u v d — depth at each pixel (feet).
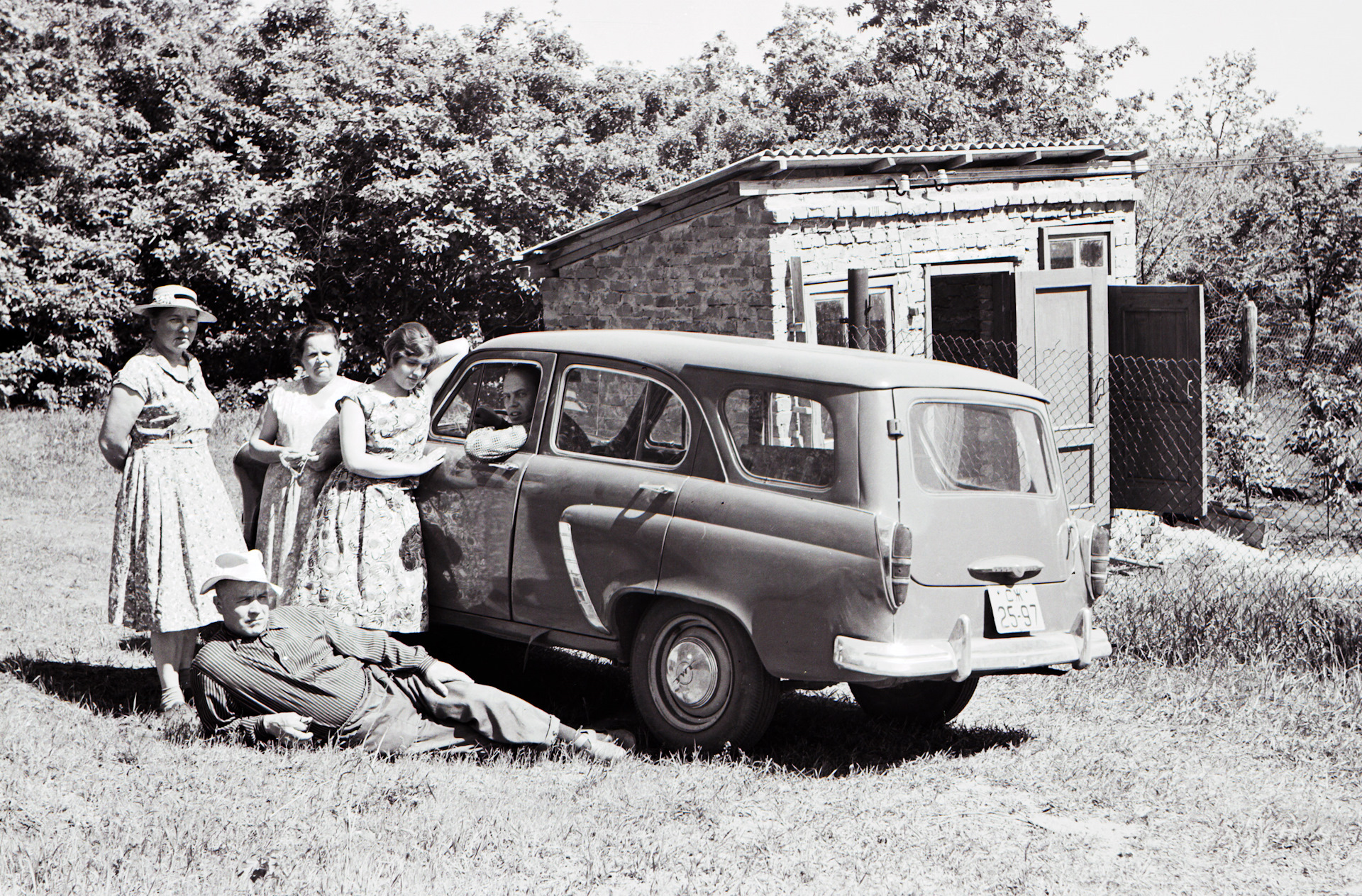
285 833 13.80
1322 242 90.53
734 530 16.52
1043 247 42.60
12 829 13.39
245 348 85.05
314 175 80.84
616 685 21.58
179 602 17.85
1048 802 16.20
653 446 17.65
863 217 38.37
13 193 75.25
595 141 103.04
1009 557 16.97
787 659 16.08
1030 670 17.34
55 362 73.97
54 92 77.30
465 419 19.81
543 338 19.53
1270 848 14.82
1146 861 14.32
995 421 17.43
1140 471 34.01
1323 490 44.29
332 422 18.61
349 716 16.66
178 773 15.40
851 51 119.44
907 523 15.96
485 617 18.83
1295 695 21.01
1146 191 106.52
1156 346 33.30
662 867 13.51
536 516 18.17
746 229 37.58
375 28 98.37
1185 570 27.63
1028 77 114.52
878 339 38.73
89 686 19.54
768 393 16.84
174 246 76.69
